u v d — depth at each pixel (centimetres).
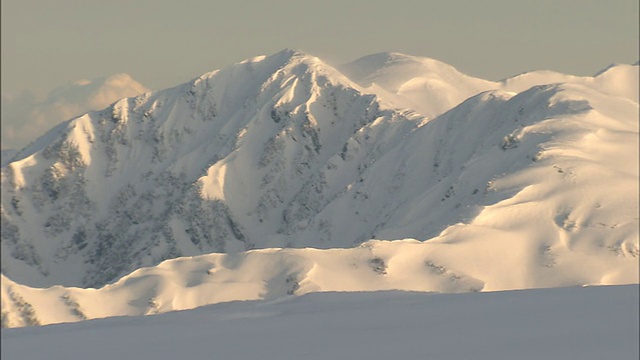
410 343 7481
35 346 8706
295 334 8394
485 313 8844
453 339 7512
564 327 7700
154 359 7594
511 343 7169
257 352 7538
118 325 10125
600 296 9312
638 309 8381
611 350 6681
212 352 7731
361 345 7531
